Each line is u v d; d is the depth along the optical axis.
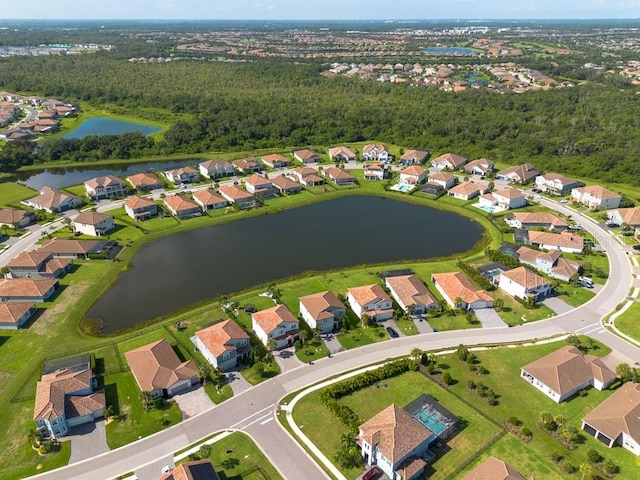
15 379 87.12
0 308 102.75
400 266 129.62
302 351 95.81
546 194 181.00
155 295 115.56
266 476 69.12
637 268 129.00
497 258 131.38
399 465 67.88
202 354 93.88
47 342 97.50
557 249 138.25
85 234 145.25
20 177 199.62
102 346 96.25
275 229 153.62
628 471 69.94
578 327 104.50
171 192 180.00
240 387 86.19
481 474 65.75
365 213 167.38
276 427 77.75
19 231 146.38
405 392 85.50
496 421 79.12
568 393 84.38
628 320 106.75
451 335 101.56
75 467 70.31
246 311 107.69
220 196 170.00
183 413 80.25
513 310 110.31
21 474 69.12
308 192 183.62
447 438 75.69
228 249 139.25
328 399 81.75
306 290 117.31
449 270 127.31
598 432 75.38
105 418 78.94
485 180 196.38
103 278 122.12
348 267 129.38
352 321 105.56
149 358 87.62
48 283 114.50
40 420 74.12
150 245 141.00
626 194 177.50
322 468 70.56
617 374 88.12
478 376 89.62
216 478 65.06
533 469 70.31
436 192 181.12
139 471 69.62
